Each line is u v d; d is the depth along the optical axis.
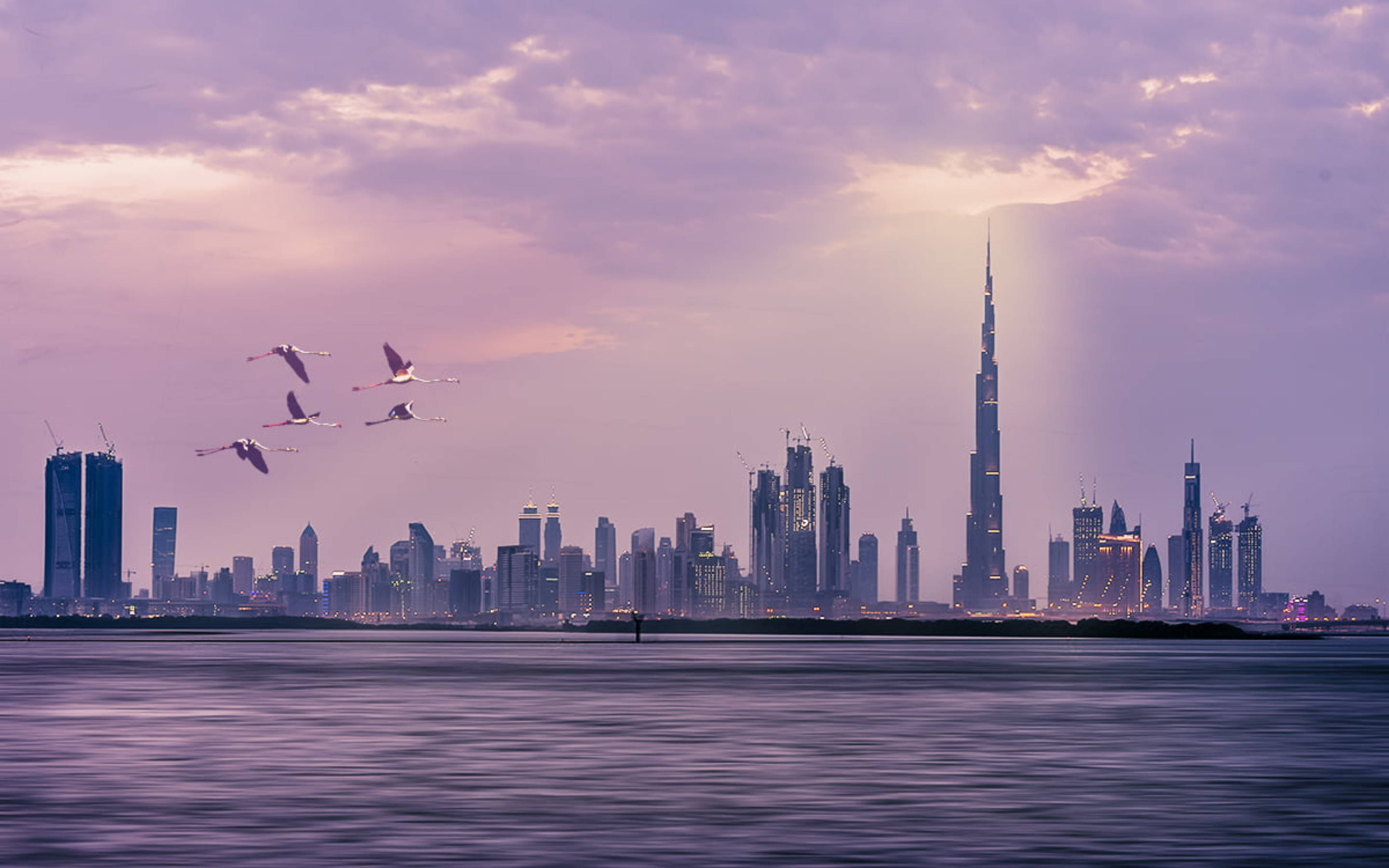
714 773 49.34
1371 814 40.19
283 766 50.75
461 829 37.09
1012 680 118.62
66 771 49.34
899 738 62.50
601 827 37.56
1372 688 107.50
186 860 32.81
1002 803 42.16
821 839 35.91
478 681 110.44
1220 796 43.97
